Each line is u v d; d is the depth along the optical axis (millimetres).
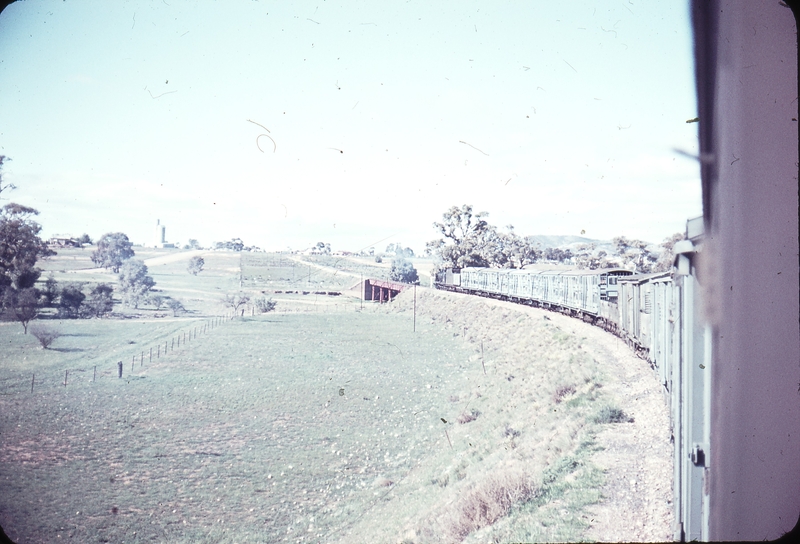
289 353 56531
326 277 107312
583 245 79250
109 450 31078
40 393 43406
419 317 72188
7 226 54688
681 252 6699
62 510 22969
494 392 31953
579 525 9578
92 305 69688
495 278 59156
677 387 7863
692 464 6656
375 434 31438
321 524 19875
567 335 31344
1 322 60938
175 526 21234
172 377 48625
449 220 84750
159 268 105250
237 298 87438
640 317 22156
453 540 12227
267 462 28250
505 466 15414
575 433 15094
